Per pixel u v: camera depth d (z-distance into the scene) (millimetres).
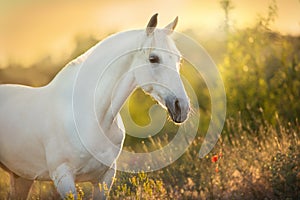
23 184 11508
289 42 16984
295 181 10727
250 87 16531
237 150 12328
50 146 10156
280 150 11758
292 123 14828
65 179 10000
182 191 11328
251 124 15078
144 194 10297
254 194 10805
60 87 10312
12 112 10859
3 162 11180
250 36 17266
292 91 16219
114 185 12039
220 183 11094
